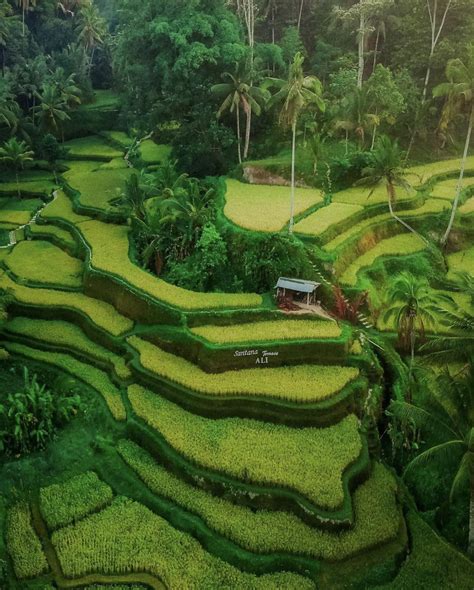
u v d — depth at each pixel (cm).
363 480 2309
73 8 8975
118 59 5916
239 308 3109
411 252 3788
